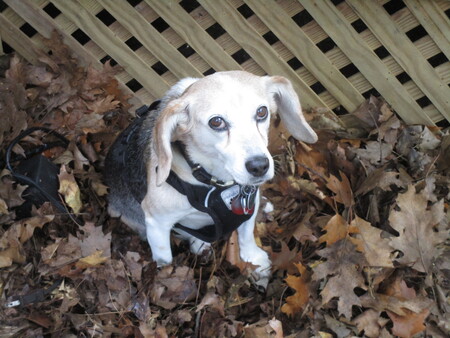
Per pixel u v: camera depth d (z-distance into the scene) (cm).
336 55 118
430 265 99
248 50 118
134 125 102
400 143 119
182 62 121
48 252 102
